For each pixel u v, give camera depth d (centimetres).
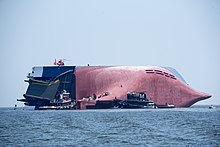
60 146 18862
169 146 18662
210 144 19225
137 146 18700
